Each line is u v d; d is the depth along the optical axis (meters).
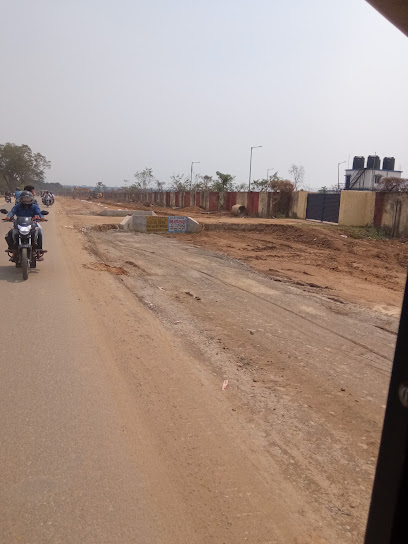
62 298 7.85
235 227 25.64
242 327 6.97
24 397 4.17
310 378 5.11
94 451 3.37
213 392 4.55
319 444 3.71
